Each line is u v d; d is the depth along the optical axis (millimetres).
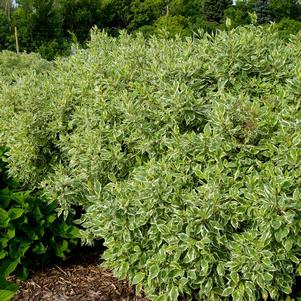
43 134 4621
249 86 4086
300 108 3707
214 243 3424
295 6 31938
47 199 4359
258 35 4352
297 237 3209
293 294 3732
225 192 3451
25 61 10977
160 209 3541
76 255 4605
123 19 36219
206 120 3854
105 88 4520
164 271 3547
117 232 3676
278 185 3129
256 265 3234
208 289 3441
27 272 4141
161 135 3891
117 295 3982
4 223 3957
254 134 3527
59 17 27047
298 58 4336
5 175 4848
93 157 4082
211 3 34156
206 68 4215
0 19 26875
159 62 4426
